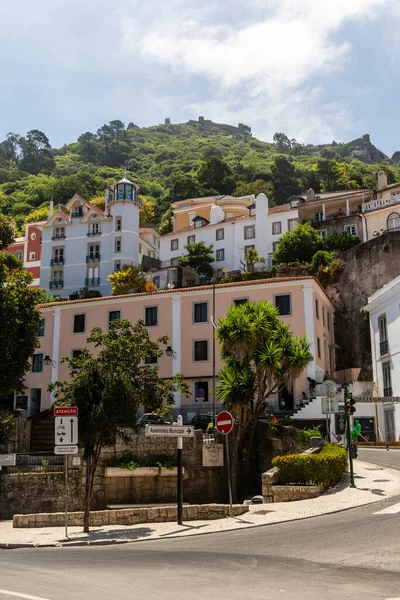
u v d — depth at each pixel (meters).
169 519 16.70
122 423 16.50
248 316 24.89
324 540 11.72
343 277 50.56
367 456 27.53
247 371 24.36
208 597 7.59
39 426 32.72
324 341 43.62
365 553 10.26
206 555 10.90
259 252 69.69
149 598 7.61
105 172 169.62
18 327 28.97
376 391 39.97
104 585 8.50
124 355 19.42
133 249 72.75
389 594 7.54
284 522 14.77
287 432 26.89
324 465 18.94
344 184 126.38
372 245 49.66
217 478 24.50
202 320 41.59
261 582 8.45
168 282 65.62
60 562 10.94
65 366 43.91
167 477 23.61
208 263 69.94
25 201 135.12
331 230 62.47
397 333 37.44
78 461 22.67
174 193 129.25
